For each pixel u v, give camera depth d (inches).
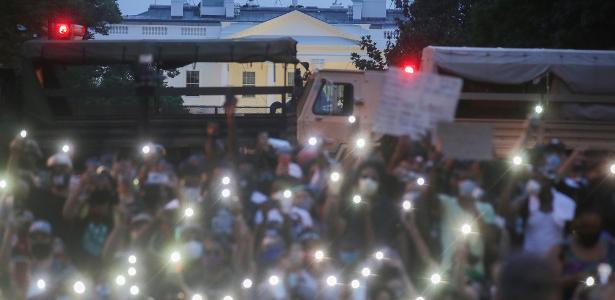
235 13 4783.5
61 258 487.8
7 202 534.9
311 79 874.8
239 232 508.7
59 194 555.5
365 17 4884.4
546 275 205.2
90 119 876.0
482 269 469.4
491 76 807.7
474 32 1444.4
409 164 548.1
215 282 478.0
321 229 515.5
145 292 485.1
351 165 586.9
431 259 490.9
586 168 568.7
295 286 458.9
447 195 515.5
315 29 4333.2
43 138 868.0
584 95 812.6
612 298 370.0
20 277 490.9
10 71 896.9
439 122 524.7
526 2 1294.3
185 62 892.6
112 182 554.6
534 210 512.1
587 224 464.8
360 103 865.5
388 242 508.7
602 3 1149.1
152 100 938.7
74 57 869.2
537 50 811.4
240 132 865.5
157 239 503.2
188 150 860.0
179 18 4729.3
